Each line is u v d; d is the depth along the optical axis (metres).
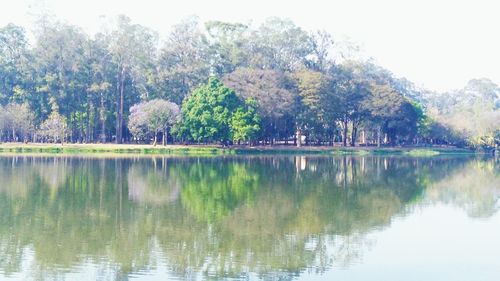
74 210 37.25
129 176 57.09
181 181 53.69
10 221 33.41
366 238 30.53
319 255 26.88
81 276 23.38
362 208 40.06
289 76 111.31
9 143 102.00
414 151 117.31
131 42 110.25
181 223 33.41
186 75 111.50
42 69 110.00
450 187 53.91
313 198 44.22
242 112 98.25
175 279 23.09
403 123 118.56
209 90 99.88
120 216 35.28
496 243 29.64
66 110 109.00
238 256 26.39
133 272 23.88
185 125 99.12
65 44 108.81
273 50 124.38
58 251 26.89
